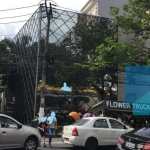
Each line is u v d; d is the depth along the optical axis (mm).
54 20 29172
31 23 32406
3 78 39000
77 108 29141
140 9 17266
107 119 14164
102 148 14656
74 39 29781
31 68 29656
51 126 15266
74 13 30531
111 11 18438
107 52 17031
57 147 15078
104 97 30016
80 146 13703
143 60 17547
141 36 16219
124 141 8906
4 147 11969
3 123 12094
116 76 29219
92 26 30438
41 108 20328
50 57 22969
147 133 8797
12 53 40844
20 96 34219
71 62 28312
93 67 19016
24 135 12445
